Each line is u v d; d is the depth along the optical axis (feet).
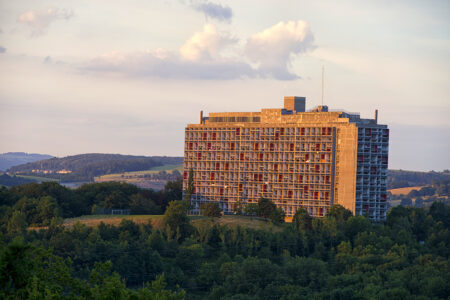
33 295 362.33
